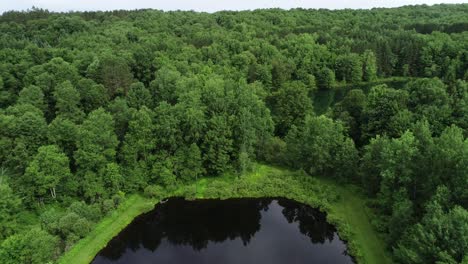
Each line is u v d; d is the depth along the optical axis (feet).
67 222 178.19
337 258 176.76
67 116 265.13
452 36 485.56
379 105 233.14
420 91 234.58
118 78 314.35
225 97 247.50
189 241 202.18
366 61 466.70
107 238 187.93
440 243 125.59
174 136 232.73
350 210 199.00
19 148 202.49
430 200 146.20
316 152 216.54
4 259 148.66
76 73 326.65
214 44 435.12
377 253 165.17
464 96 225.76
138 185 222.28
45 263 157.17
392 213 174.09
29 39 468.75
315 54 474.08
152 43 421.59
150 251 194.70
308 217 211.82
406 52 472.44
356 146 247.70
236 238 202.28
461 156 145.59
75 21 504.43
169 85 289.53
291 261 179.01
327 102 400.26
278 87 429.38
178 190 228.84
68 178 206.49
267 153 248.11
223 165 233.14
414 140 174.91
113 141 215.10
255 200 221.46
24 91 283.18
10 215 181.27
